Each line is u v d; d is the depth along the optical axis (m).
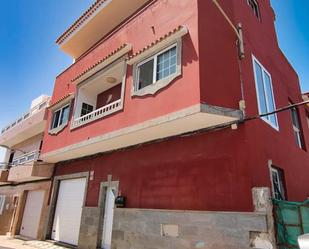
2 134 19.77
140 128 7.18
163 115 6.64
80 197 10.86
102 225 9.24
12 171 15.09
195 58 6.37
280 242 4.87
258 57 8.43
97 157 10.46
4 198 17.52
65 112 11.70
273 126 8.08
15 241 11.96
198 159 6.71
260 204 5.23
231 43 7.13
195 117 6.14
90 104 11.56
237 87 6.66
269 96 8.45
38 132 16.28
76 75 11.94
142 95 7.51
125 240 7.70
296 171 8.77
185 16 7.14
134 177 8.38
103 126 8.72
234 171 5.93
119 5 11.98
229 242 5.39
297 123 10.98
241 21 7.97
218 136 6.50
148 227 7.19
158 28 8.00
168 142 7.66
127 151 9.04
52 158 12.04
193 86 6.16
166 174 7.37
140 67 8.18
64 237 10.94
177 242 6.35
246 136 6.05
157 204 7.30
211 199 6.11
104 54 10.35
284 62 11.03
